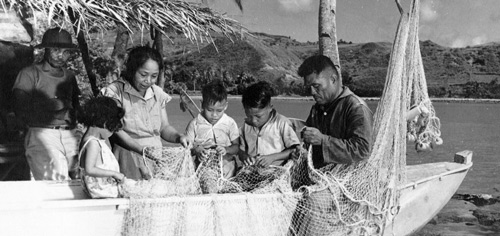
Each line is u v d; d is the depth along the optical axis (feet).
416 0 15.51
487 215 25.70
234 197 13.62
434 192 19.88
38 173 18.12
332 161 13.65
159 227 13.05
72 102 19.07
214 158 14.78
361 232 14.46
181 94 20.38
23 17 22.54
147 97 15.31
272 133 15.11
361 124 13.58
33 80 18.24
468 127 86.74
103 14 15.49
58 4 14.21
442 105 203.82
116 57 27.17
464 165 21.44
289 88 263.08
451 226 23.76
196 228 13.37
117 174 13.10
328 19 23.29
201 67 221.05
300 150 14.62
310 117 14.89
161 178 14.19
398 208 15.37
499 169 39.73
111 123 13.19
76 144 19.12
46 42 17.81
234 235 13.69
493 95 285.64
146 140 15.34
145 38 24.71
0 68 20.92
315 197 14.10
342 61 321.52
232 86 195.00
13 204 12.05
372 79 285.84
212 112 15.15
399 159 15.28
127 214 13.01
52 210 12.41
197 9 18.93
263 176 14.97
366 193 14.37
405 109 15.30
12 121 20.89
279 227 14.11
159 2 17.20
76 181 14.66
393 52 15.39
